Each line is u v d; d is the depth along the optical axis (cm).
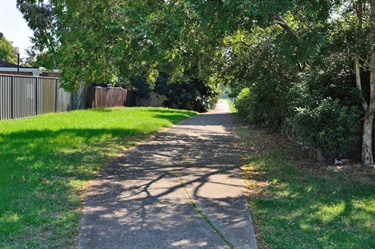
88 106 2559
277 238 447
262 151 1127
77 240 423
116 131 1359
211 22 746
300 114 888
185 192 638
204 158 973
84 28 833
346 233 461
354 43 862
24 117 1700
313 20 811
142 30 689
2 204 513
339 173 793
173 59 1141
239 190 662
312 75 968
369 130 873
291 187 686
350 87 910
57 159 831
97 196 596
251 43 1365
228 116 2922
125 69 875
